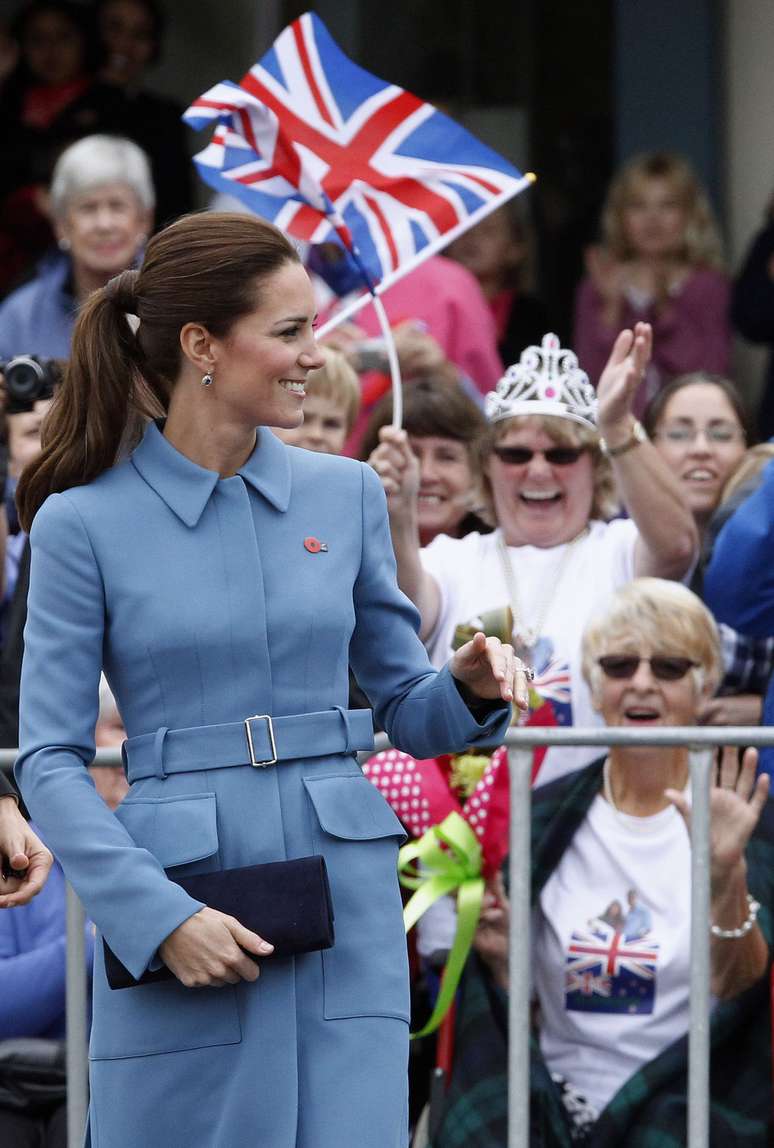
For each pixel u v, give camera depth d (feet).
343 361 61.98
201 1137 33.88
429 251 56.75
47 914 49.57
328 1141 33.65
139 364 35.60
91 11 94.53
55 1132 47.03
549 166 97.55
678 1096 46.39
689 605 50.49
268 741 34.22
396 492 53.93
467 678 34.71
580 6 97.40
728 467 62.28
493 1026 47.91
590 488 57.11
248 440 35.40
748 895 46.68
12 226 91.20
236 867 33.86
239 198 56.85
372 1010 34.37
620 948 47.78
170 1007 34.04
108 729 51.06
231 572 34.50
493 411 57.77
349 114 58.03
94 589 34.40
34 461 35.53
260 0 99.66
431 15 98.78
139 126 94.84
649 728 45.24
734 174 96.37
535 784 50.93
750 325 85.20
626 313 85.71
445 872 48.29
